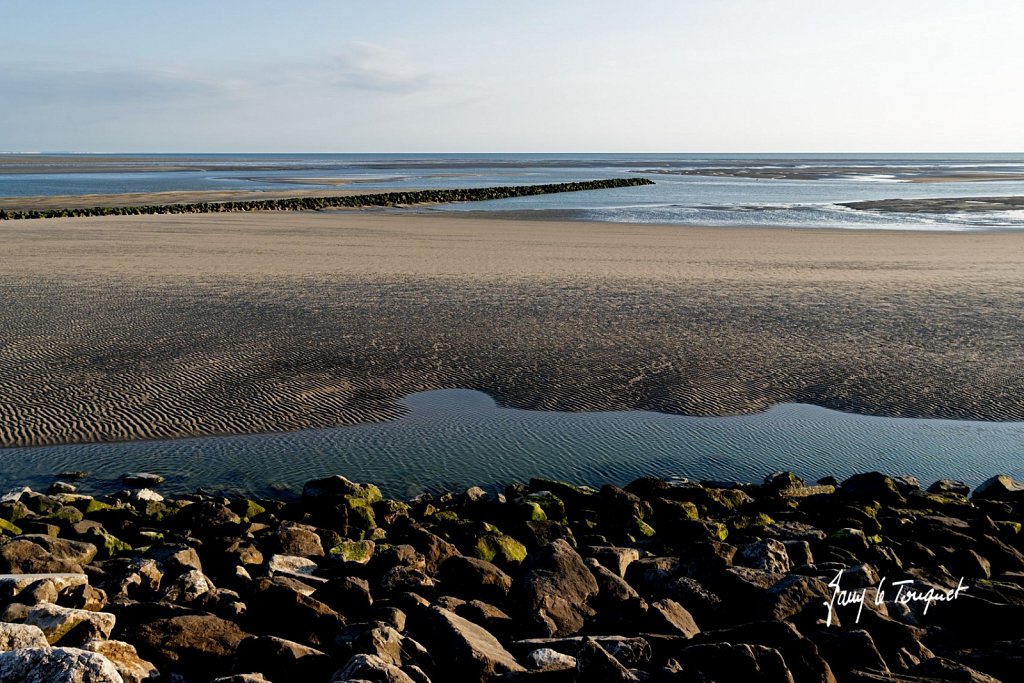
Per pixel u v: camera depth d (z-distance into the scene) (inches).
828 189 4190.5
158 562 361.7
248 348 803.4
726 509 472.4
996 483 506.6
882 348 850.1
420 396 683.4
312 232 1920.5
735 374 756.6
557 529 427.8
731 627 302.2
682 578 353.1
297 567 374.0
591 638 288.4
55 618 279.7
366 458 560.7
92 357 758.5
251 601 327.0
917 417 661.9
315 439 590.2
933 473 560.7
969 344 871.1
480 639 291.3
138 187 4143.7
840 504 462.0
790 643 283.7
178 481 515.2
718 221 2341.3
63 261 1360.7
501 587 351.3
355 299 1059.9
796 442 607.5
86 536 405.1
